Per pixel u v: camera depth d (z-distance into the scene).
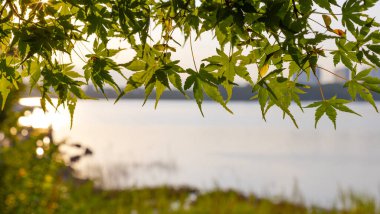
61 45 1.62
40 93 1.77
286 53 1.45
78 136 58.94
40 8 1.61
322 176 33.41
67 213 6.76
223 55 1.63
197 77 1.60
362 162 41.41
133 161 34.03
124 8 1.62
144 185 13.52
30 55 1.58
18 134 6.62
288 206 11.54
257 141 62.50
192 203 12.62
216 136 69.69
